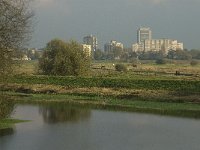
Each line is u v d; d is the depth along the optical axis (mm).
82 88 83250
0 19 36938
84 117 51062
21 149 32281
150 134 40062
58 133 39562
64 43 107875
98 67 167375
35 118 49500
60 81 91125
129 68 164500
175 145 34875
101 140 36594
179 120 49375
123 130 41812
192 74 125375
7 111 40750
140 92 77125
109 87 85688
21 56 39125
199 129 43062
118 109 59281
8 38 37406
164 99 68750
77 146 33812
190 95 72812
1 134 38469
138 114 54344
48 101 68000
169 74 125938
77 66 105312
